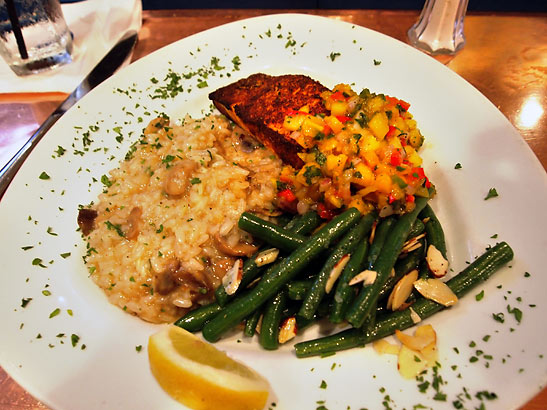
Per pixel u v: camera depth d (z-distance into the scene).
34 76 0.36
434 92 0.29
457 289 0.21
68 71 0.36
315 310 0.20
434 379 0.19
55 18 0.36
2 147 0.32
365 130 0.24
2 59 0.36
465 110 0.28
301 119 0.25
